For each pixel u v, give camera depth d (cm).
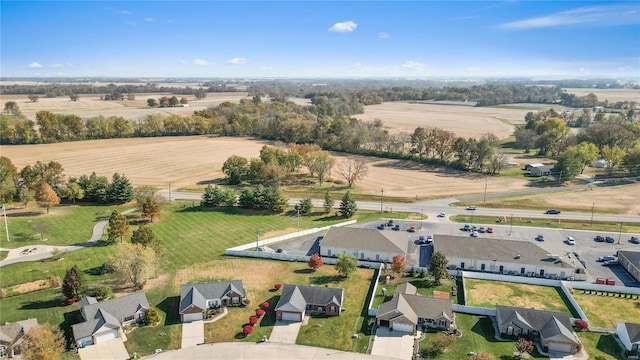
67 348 6694
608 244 10725
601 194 14750
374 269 9512
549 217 12619
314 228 11806
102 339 6881
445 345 6631
